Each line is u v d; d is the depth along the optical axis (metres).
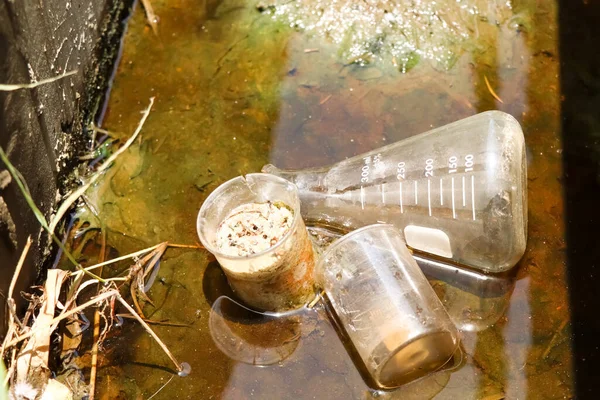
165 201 0.69
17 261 0.63
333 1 0.77
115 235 0.68
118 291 0.63
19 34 0.62
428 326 0.60
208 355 0.63
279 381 0.62
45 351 0.62
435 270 0.65
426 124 0.71
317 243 0.66
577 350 0.62
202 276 0.66
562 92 0.72
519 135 0.64
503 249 0.63
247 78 0.75
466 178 0.63
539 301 0.64
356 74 0.74
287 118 0.72
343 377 0.61
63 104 0.69
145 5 0.79
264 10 0.78
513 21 0.76
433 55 0.74
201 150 0.71
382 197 0.65
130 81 0.76
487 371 0.61
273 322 0.64
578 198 0.67
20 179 0.62
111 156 0.71
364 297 0.62
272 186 0.64
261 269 0.61
